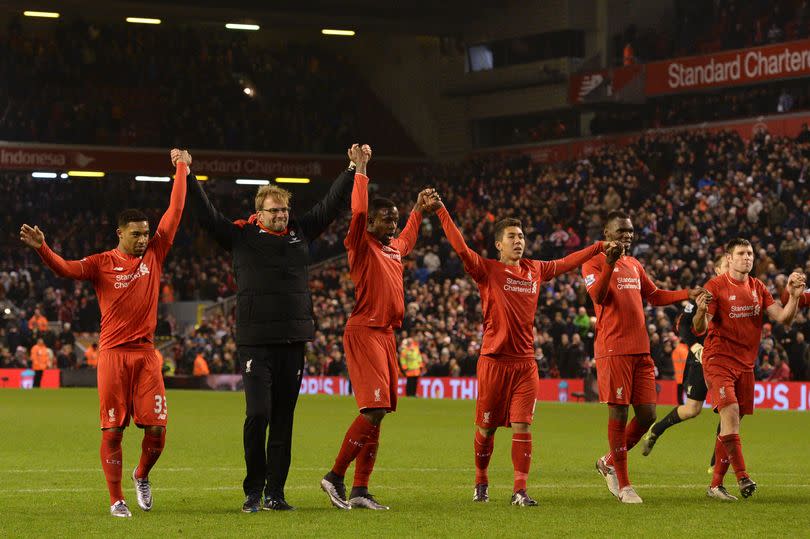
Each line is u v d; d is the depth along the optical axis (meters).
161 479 14.65
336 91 63.84
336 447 19.31
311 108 62.62
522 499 12.08
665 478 14.91
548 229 47.31
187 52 62.38
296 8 56.97
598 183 47.81
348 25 58.66
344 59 66.00
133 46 61.66
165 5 56.00
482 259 12.53
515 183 52.28
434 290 44.38
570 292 39.53
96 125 57.75
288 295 11.67
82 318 50.53
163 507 11.95
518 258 12.56
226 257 56.69
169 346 49.56
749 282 13.21
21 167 55.72
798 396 31.45
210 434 21.86
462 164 56.84
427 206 12.66
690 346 15.39
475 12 58.72
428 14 58.50
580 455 18.12
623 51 53.22
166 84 60.97
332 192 12.24
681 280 37.25
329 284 50.72
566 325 37.03
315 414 28.14
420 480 14.70
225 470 15.74
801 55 46.94
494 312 12.39
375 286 12.16
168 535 9.99
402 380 40.31
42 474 15.14
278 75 63.12
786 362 32.50
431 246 49.97
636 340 12.98
